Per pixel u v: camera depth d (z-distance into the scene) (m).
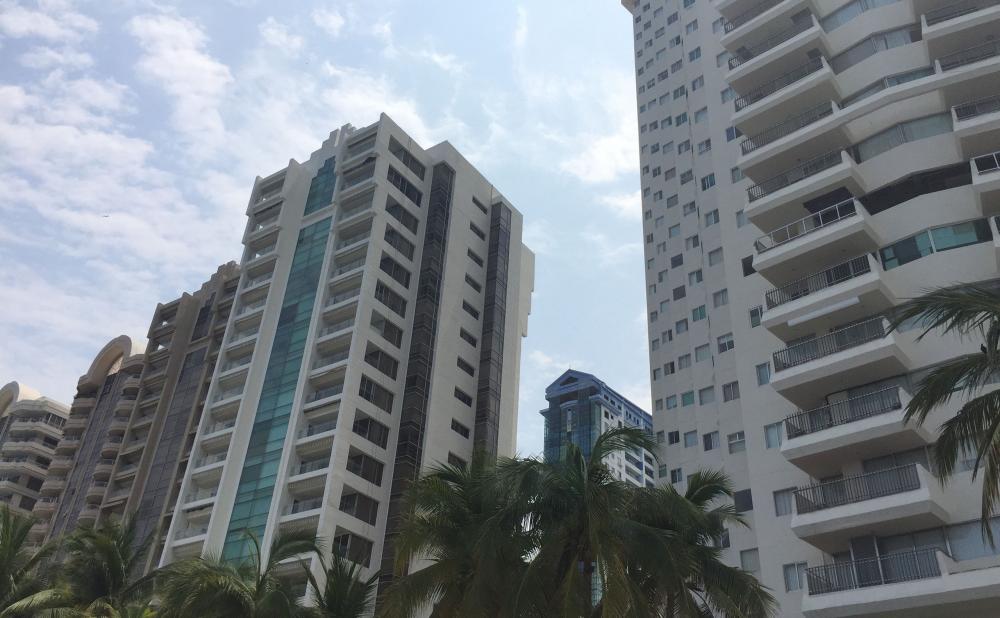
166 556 64.38
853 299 35.47
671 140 67.75
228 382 73.38
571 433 167.12
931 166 36.94
